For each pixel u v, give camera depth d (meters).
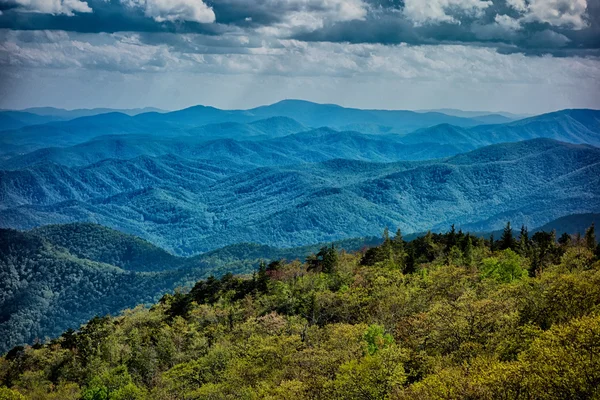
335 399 61.38
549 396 45.75
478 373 50.62
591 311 63.81
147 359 110.88
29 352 138.12
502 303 72.56
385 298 98.88
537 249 143.50
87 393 99.75
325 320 105.69
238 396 75.06
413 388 53.81
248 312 124.81
